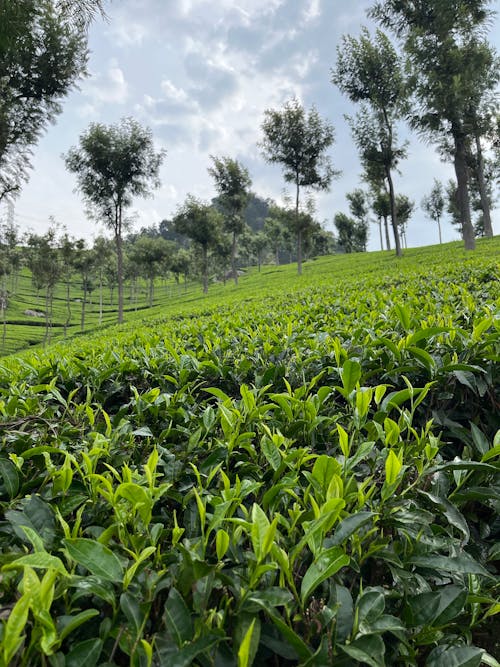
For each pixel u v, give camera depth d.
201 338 3.94
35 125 19.98
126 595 0.85
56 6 7.84
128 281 100.94
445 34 21.48
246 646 0.72
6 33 8.91
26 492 1.43
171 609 0.85
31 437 1.80
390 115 28.53
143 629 0.88
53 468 1.37
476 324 2.41
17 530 1.06
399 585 1.12
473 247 22.44
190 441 1.63
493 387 1.96
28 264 41.09
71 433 1.93
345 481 1.25
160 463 1.51
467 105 22.23
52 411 2.17
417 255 27.56
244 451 1.70
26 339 41.09
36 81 17.89
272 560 0.95
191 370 2.62
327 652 0.82
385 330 2.84
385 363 2.20
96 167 28.61
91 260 50.88
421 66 22.42
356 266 29.89
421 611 1.02
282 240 84.44
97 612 0.81
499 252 16.70
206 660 0.82
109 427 1.72
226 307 13.19
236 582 0.92
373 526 1.16
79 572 1.02
